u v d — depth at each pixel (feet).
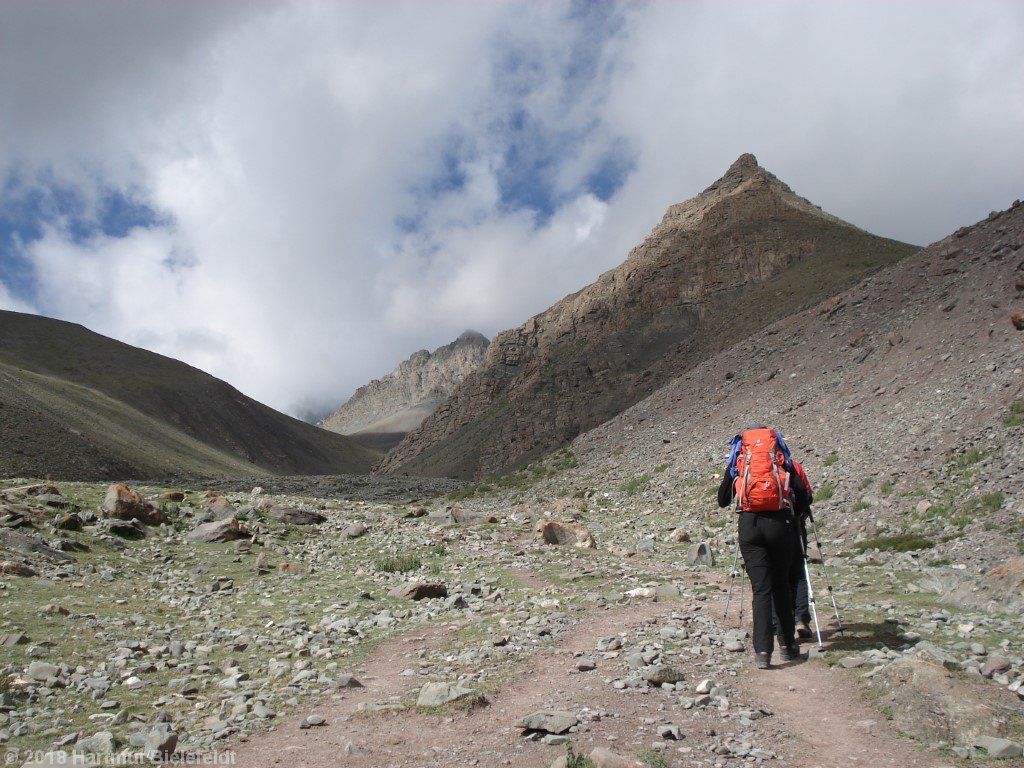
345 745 20.94
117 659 30.37
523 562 59.26
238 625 38.86
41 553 49.88
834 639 30.25
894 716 21.09
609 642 30.91
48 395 527.40
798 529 29.78
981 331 96.78
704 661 28.27
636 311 633.20
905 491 67.10
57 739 21.89
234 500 83.10
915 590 41.29
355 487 316.81
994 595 35.45
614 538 78.69
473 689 25.32
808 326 161.89
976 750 18.92
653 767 17.90
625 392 510.17
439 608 42.91
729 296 583.99
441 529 77.87
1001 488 57.72
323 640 35.29
